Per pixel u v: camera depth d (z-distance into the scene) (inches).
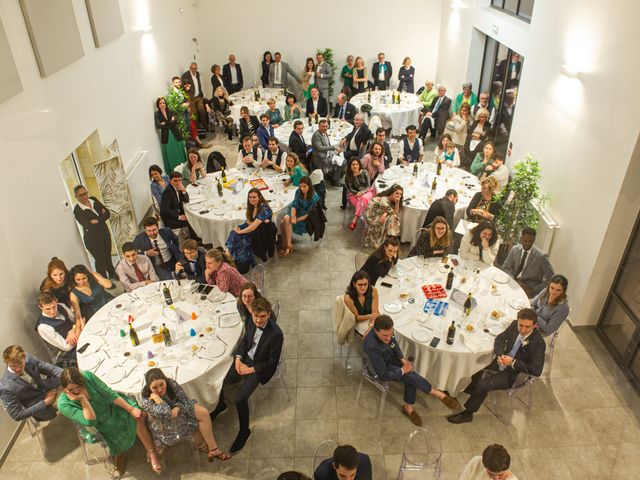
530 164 236.8
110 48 278.4
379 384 174.4
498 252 244.4
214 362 164.7
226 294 196.4
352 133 358.3
